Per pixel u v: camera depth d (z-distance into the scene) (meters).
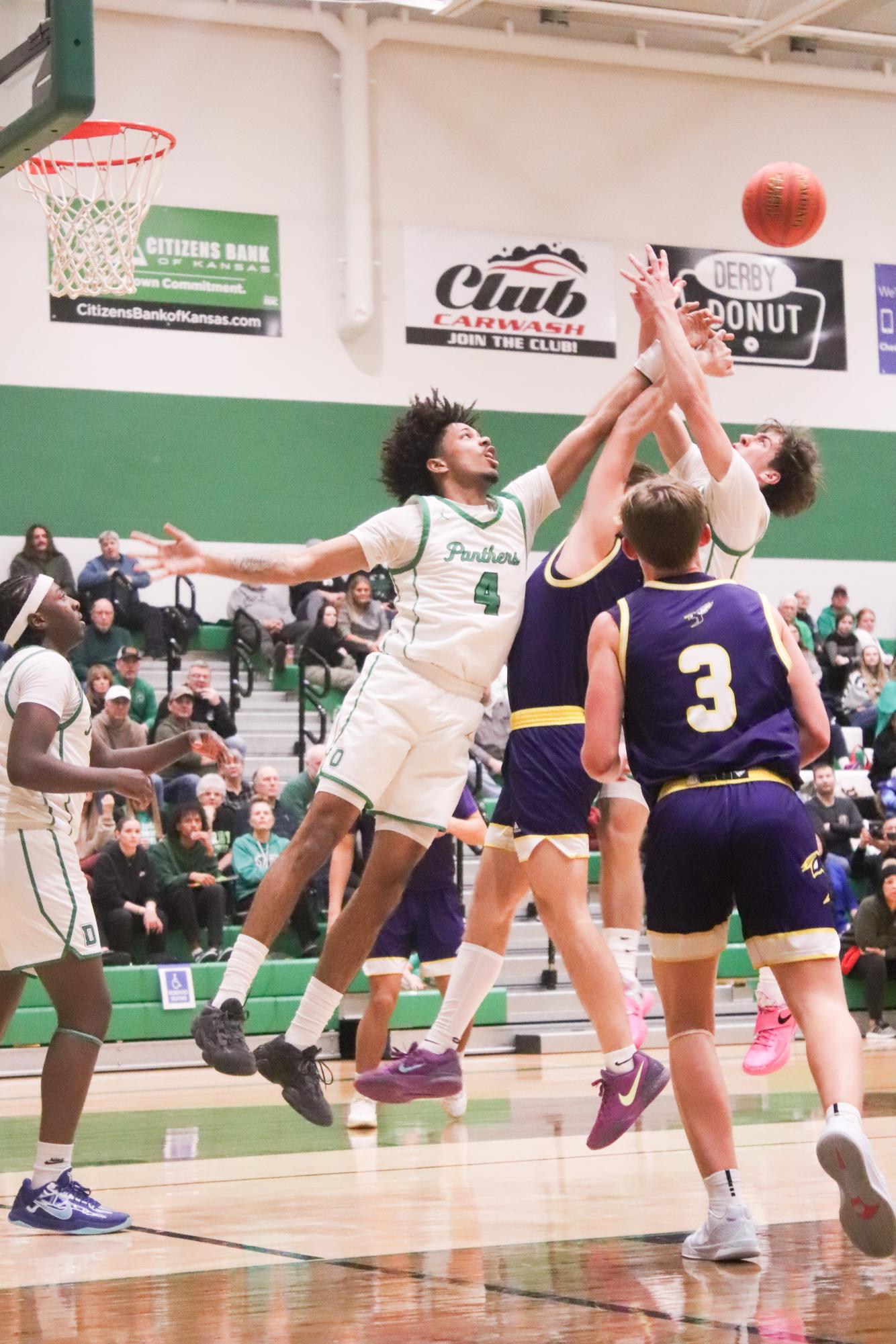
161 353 16.67
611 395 5.62
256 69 17.09
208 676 14.70
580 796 5.03
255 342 17.00
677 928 3.88
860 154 19.36
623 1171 5.62
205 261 16.83
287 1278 3.70
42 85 6.18
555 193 18.14
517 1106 8.40
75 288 13.55
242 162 17.02
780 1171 5.41
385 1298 3.42
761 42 18.36
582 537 5.26
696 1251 3.81
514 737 5.17
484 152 17.91
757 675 3.95
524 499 5.49
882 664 17.58
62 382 16.28
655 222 18.48
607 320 18.23
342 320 17.20
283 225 17.14
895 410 19.31
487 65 17.97
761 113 18.97
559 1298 3.36
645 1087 4.76
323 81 17.36
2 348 16.09
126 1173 5.90
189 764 14.27
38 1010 11.65
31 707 4.62
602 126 18.36
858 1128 3.38
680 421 5.99
